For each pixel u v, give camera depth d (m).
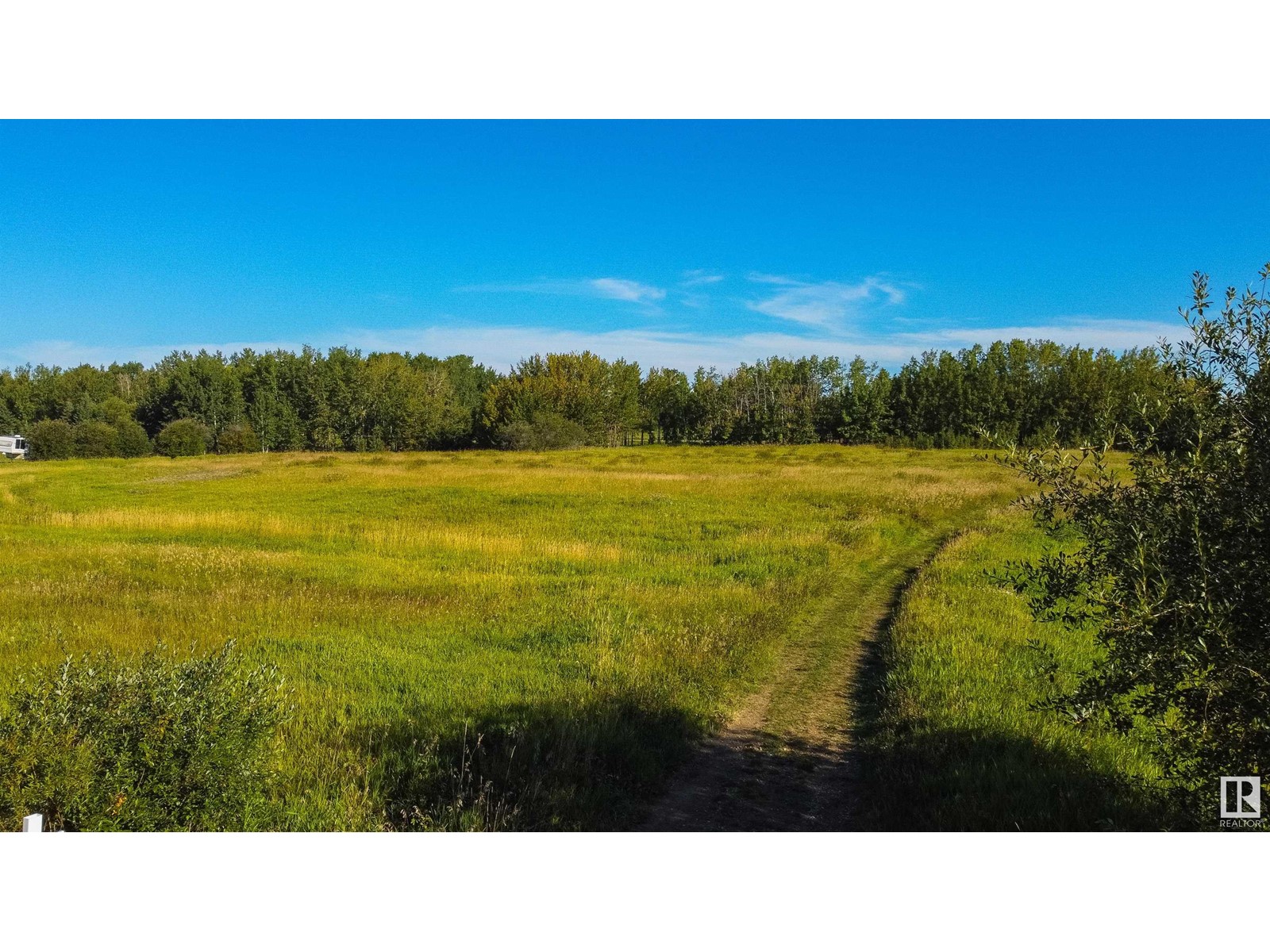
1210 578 3.81
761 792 6.83
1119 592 4.14
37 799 4.67
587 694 8.51
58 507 31.50
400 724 7.62
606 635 10.87
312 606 13.05
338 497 33.56
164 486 41.44
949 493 29.67
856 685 9.79
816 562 17.22
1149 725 7.13
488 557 18.58
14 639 10.71
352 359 115.62
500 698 8.48
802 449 80.19
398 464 56.72
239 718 5.57
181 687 5.57
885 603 14.23
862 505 27.05
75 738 4.99
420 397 112.25
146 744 5.09
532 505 29.44
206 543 21.64
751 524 23.47
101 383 125.44
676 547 19.72
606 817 6.20
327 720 7.77
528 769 6.73
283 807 5.82
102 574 15.80
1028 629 11.12
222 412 109.06
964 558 16.94
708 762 7.46
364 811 5.89
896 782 6.65
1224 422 4.12
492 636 11.23
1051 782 6.30
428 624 11.95
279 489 38.16
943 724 7.63
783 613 12.87
